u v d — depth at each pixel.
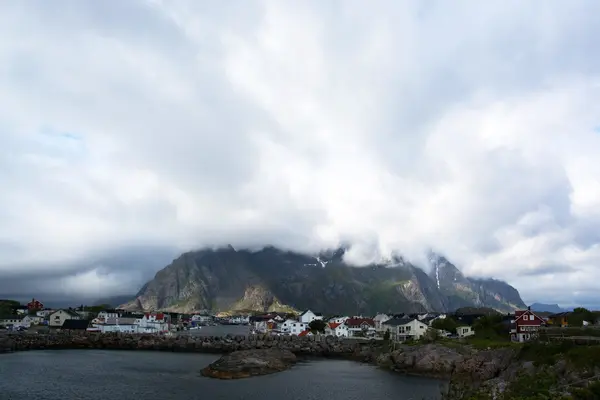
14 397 89.69
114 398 90.56
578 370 77.81
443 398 77.06
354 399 91.50
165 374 120.19
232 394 95.38
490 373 110.06
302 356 173.75
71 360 146.12
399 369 129.62
